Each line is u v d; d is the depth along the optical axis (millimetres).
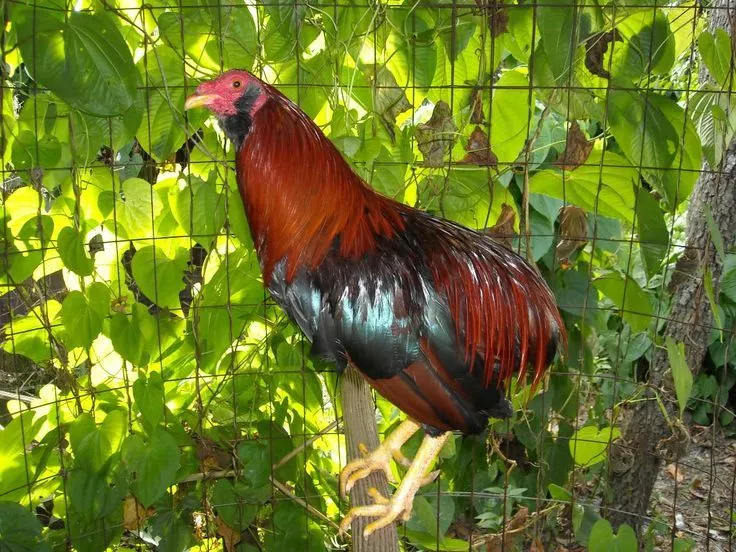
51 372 1983
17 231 1949
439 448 1784
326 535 2164
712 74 1871
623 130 1886
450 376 1729
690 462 3104
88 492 1896
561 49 1826
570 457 2244
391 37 1926
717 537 2633
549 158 2340
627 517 2350
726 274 2568
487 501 2373
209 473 2078
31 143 1839
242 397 2125
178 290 1951
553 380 2232
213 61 1900
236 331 2021
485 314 1752
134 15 1917
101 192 1919
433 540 2080
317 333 1723
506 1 1890
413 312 1703
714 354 3174
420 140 1867
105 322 1942
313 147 1706
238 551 2105
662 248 1938
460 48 1893
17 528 1806
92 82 1701
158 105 1896
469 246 1797
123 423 1942
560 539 2383
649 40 1896
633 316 2021
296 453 2074
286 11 1809
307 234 1703
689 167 1894
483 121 1884
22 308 2262
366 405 1876
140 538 2135
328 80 1909
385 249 1726
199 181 1909
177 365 2084
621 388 2725
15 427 1935
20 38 1692
